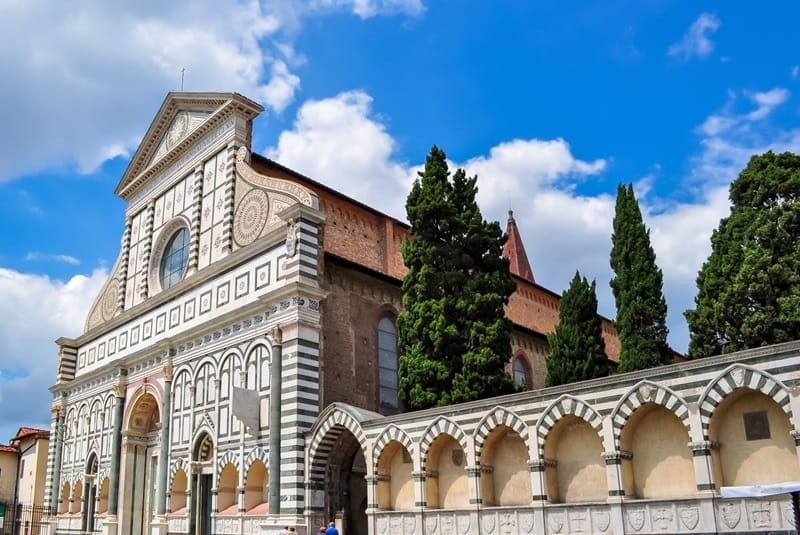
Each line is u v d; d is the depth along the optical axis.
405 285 39.28
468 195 39.94
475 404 31.50
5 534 62.00
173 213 52.84
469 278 38.50
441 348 36.94
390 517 33.62
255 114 49.03
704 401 24.89
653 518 25.59
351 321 42.19
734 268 35.69
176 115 54.59
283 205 42.25
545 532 28.41
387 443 34.38
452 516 31.42
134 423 52.66
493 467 31.80
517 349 58.03
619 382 27.27
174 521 44.22
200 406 44.41
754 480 24.34
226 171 47.56
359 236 50.19
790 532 22.86
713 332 35.84
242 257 43.44
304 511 35.97
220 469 41.44
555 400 29.00
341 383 40.34
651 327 40.00
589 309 45.72
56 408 62.88
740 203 37.19
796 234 34.78
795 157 36.41
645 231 41.50
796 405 22.64
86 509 55.50
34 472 72.12
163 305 50.88
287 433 37.25
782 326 33.38
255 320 41.34
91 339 61.09
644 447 27.33
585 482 28.86
